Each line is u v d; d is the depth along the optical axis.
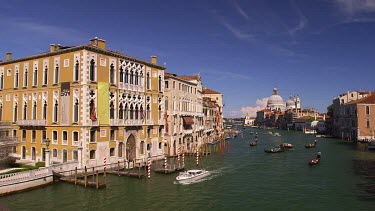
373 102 86.75
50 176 32.75
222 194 31.69
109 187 32.91
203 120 77.06
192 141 65.94
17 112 44.00
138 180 36.12
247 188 34.16
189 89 64.56
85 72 36.69
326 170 44.47
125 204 27.88
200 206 27.91
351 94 106.38
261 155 62.19
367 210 26.66
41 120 39.84
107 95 39.38
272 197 30.75
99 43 39.78
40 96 41.12
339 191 32.66
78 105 37.00
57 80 39.41
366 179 38.12
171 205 28.02
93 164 37.44
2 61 46.34
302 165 49.28
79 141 36.62
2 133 41.06
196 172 39.03
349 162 51.34
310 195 31.34
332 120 127.38
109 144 39.75
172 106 54.91
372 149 69.06
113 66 40.88
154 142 48.78
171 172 40.47
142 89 45.91
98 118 38.03
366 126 87.50
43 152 40.38
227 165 49.12
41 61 41.25
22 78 43.62
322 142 91.69
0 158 34.62
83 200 28.48
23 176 30.14
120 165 41.09
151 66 48.12
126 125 42.19
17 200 27.72
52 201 27.84
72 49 37.47
